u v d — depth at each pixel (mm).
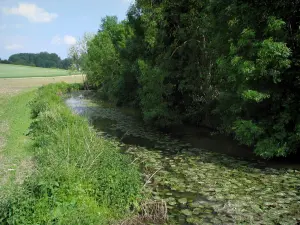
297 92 11500
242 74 11461
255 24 12062
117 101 30188
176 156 12742
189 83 18250
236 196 8586
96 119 22516
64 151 9609
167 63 19000
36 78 73625
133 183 7891
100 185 7562
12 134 14836
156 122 18938
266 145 11398
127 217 7004
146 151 13562
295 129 10977
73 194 6750
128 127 19453
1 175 9219
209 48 16094
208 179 9984
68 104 31859
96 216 6406
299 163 11562
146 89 19000
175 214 7508
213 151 13492
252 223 7031
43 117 15930
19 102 28719
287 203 8094
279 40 10992
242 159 12250
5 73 93375
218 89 16656
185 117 19344
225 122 14719
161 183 9609
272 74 10672
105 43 42469
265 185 9406
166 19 19281
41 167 8562
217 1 13484
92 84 50656
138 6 23172
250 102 12203
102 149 9883
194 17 17578
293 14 11477
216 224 6996
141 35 25062
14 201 5949
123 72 28391
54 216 5898
